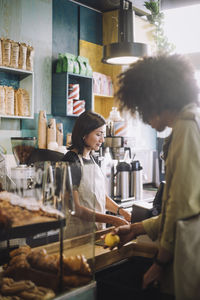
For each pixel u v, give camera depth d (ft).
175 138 3.95
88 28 15.30
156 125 4.32
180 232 3.72
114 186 12.32
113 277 4.56
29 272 4.01
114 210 7.81
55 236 4.32
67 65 13.19
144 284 4.08
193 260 3.72
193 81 4.09
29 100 11.82
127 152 14.47
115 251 5.09
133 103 4.24
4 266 4.32
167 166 4.08
